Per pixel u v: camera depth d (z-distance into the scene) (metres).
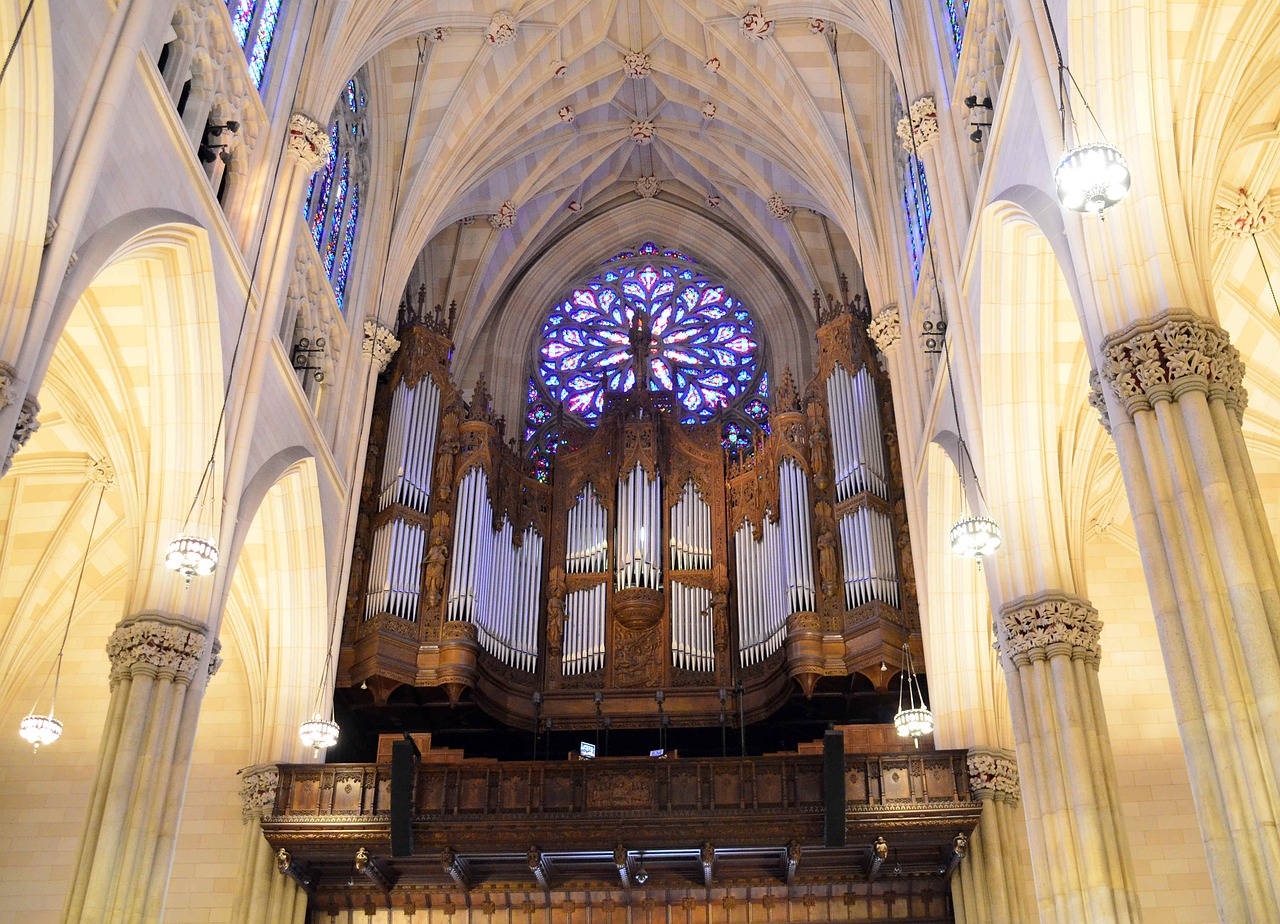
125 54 16.70
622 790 23.27
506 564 31.25
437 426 31.34
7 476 27.17
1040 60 17.09
